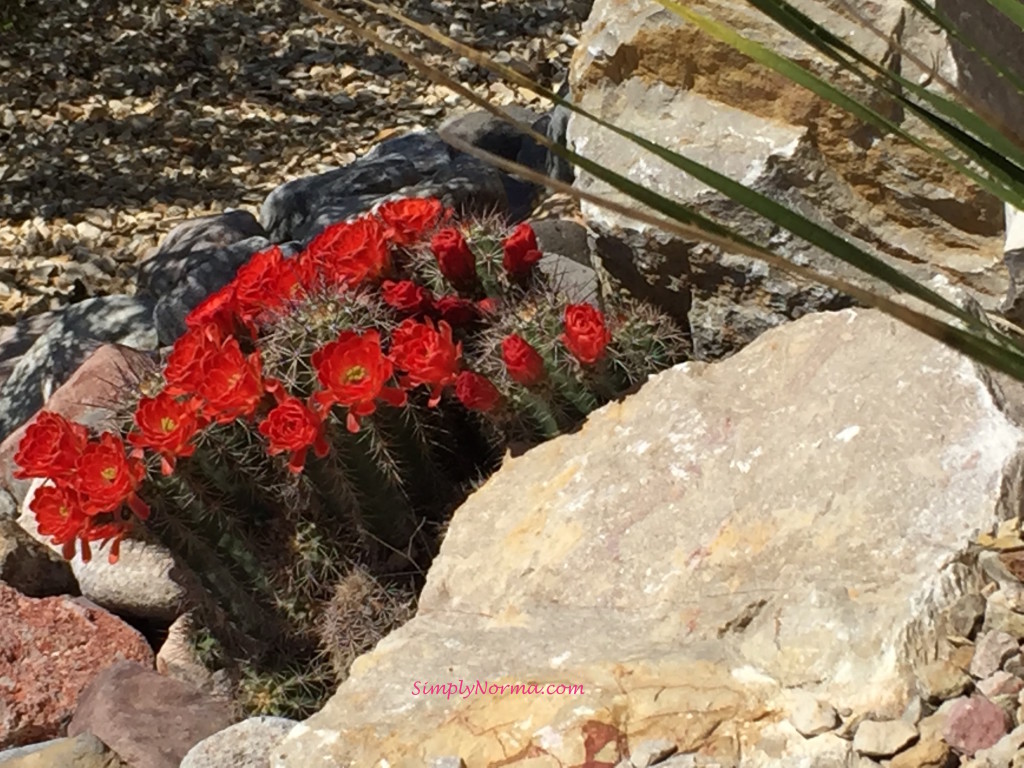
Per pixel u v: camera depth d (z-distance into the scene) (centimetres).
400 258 278
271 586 254
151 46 724
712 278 270
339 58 697
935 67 248
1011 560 177
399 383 246
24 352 480
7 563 304
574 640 197
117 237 564
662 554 207
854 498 194
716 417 223
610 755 172
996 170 112
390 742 186
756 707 173
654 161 271
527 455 242
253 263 267
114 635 288
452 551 229
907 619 173
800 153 258
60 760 238
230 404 231
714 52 265
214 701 259
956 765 162
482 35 695
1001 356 92
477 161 463
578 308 243
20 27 697
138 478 233
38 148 637
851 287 87
